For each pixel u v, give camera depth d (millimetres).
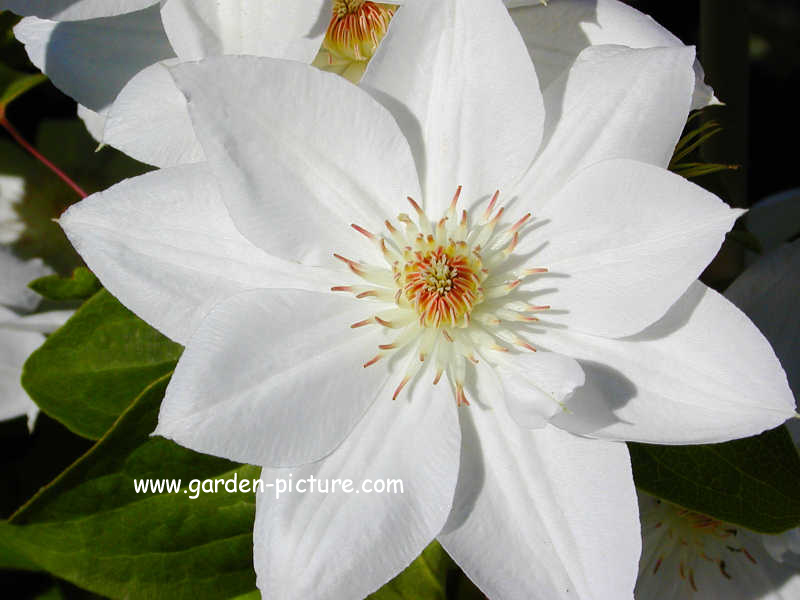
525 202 220
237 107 199
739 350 200
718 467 234
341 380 212
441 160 221
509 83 210
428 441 211
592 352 214
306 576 197
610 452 205
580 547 203
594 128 214
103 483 236
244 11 203
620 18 225
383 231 222
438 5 205
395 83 213
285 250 211
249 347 201
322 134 209
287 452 199
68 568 235
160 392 231
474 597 258
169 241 215
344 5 242
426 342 223
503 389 213
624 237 208
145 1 213
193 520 245
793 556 272
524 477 210
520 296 219
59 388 248
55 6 214
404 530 202
